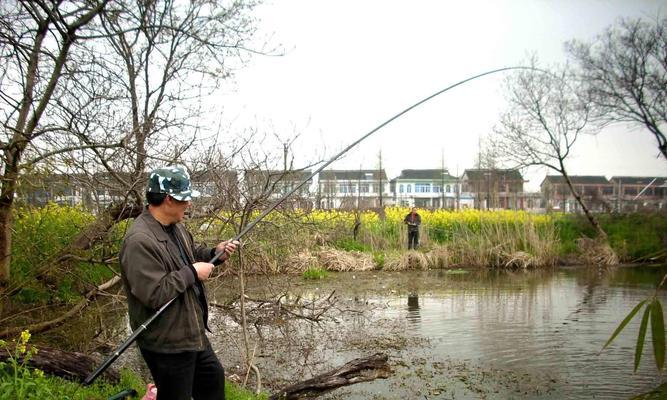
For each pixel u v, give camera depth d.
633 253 18.77
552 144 21.42
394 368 6.46
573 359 6.87
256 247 6.55
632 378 6.16
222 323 8.16
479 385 5.88
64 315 5.90
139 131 6.03
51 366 4.18
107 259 6.13
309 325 8.59
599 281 14.07
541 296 11.68
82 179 5.73
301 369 6.35
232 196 5.87
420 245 18.89
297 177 6.95
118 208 6.14
